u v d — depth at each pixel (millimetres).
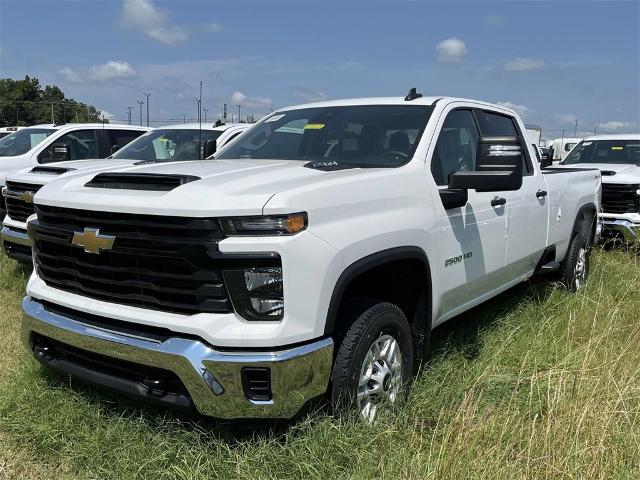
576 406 3361
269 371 2873
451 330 5082
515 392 3688
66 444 3314
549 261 6148
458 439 3012
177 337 2947
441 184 4086
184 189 2992
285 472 3064
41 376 3924
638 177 9219
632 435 3244
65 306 3359
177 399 3002
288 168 3557
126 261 3096
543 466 2979
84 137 9641
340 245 3092
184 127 8758
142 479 3074
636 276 6594
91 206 3121
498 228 4719
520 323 5215
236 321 2879
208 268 2865
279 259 2846
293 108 5047
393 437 3322
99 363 3248
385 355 3557
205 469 3047
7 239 6527
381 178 3521
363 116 4457
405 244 3564
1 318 5559
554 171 6781
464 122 4660
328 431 3146
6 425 3518
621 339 4766
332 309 3068
